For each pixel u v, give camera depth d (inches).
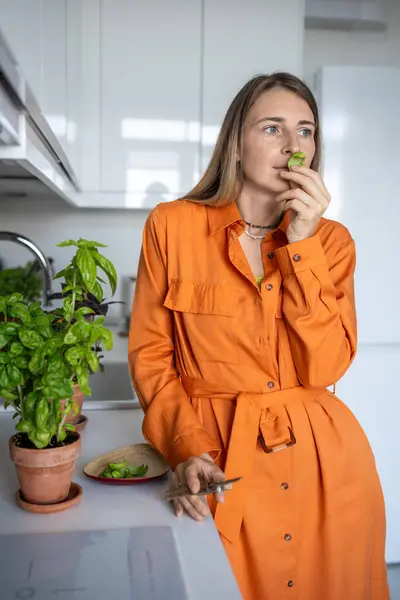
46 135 46.8
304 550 44.4
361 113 90.8
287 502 43.4
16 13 28.3
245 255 45.9
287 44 96.2
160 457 43.4
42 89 39.2
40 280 100.3
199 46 95.2
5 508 35.3
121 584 27.1
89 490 38.6
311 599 45.0
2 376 32.3
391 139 91.7
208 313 43.8
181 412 42.2
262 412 43.8
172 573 28.3
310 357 42.6
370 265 93.0
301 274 42.3
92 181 96.7
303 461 44.0
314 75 93.1
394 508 96.5
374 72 90.4
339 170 91.3
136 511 35.5
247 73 96.2
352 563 45.5
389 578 96.7
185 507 35.0
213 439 43.8
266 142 43.5
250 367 43.9
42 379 32.0
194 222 46.1
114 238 113.7
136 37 94.1
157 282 46.6
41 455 33.6
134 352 46.1
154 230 46.5
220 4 94.6
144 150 96.7
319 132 48.3
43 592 26.2
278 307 43.9
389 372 94.3
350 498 45.2
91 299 56.8
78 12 86.0
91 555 29.8
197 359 44.3
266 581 42.8
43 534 32.1
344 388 94.0
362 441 46.9
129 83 95.1
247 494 42.6
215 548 31.0
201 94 96.2
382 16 115.6
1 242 110.1
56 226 112.0
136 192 97.6
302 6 96.0
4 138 35.3
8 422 52.6
